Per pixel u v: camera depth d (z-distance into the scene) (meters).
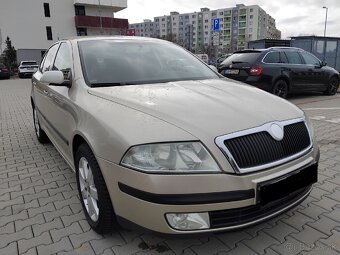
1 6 40.88
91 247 2.71
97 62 3.52
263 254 2.58
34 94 5.45
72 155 3.23
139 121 2.39
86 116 2.79
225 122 2.37
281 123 2.56
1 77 29.45
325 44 18.55
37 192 3.80
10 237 2.89
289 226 2.95
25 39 42.47
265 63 9.26
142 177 2.19
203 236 2.23
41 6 42.44
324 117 7.55
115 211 2.44
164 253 2.61
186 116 2.41
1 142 6.05
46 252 2.66
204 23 102.25
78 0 43.03
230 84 3.43
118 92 2.93
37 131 5.84
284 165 2.42
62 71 3.74
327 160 4.62
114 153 2.34
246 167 2.25
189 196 2.15
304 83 10.22
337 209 3.23
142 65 3.64
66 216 3.22
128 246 2.70
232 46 88.56
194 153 2.21
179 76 3.62
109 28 45.72
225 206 2.18
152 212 2.20
